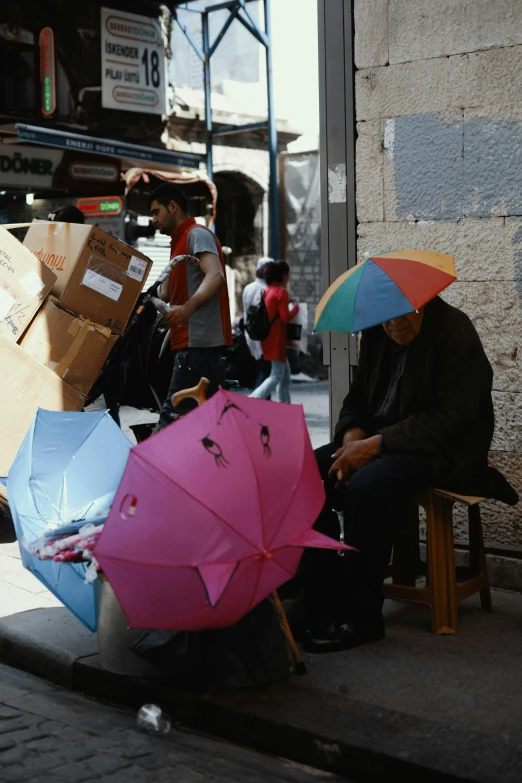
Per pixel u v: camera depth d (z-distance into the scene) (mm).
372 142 5000
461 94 4680
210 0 14898
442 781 2834
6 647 4117
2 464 5543
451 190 4762
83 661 3770
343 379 5312
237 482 3000
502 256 4637
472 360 3955
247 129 15094
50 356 5691
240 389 13359
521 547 4664
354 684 3498
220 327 5434
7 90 12406
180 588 3010
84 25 13125
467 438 4031
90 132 13336
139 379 6160
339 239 5199
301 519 3115
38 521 3689
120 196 12859
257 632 3471
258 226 16719
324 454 4258
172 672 3432
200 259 5379
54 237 5895
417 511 4461
